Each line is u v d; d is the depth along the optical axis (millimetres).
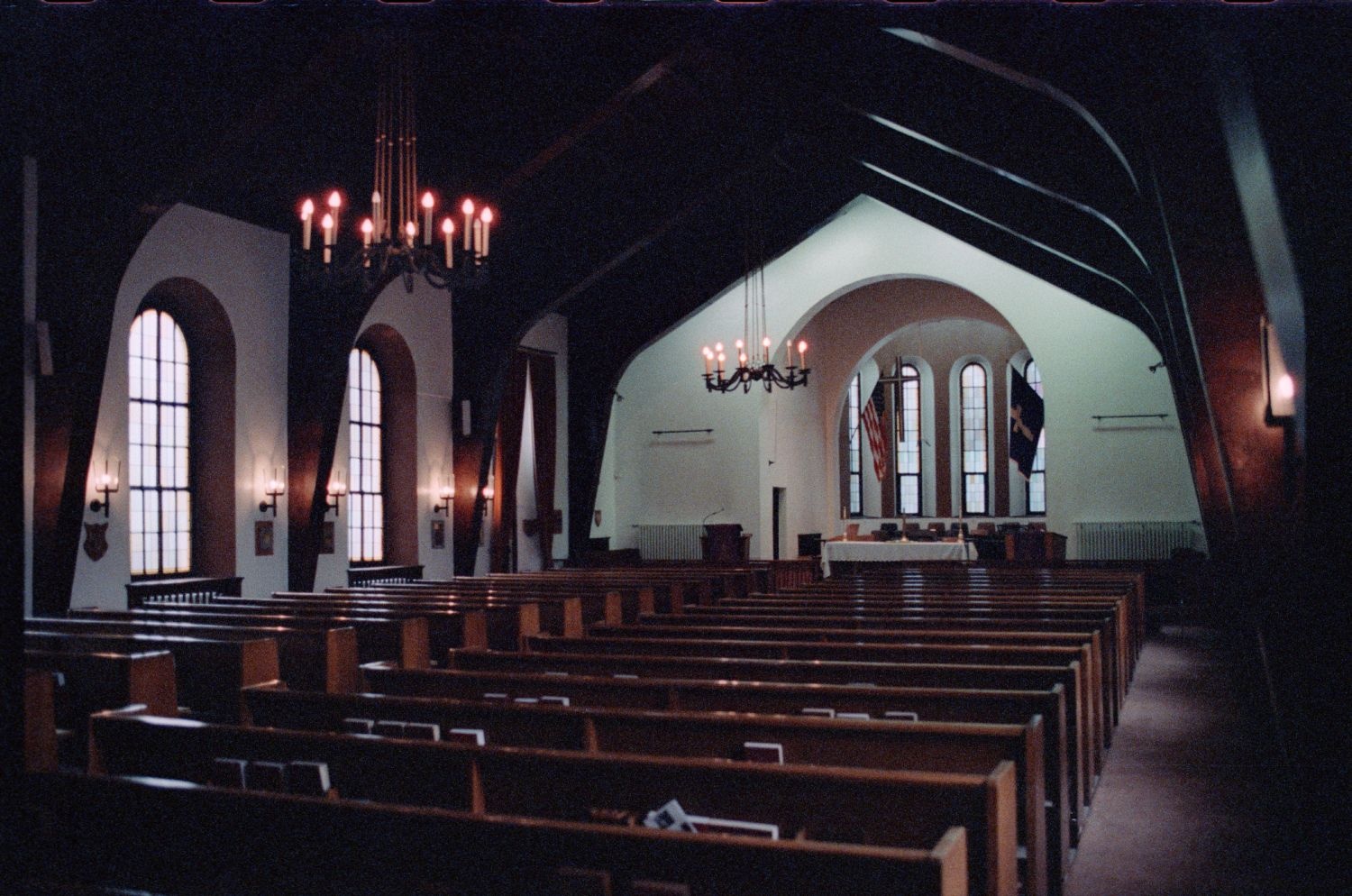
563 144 11875
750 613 9070
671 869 2430
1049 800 4645
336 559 14547
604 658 6176
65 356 10086
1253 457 6070
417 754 3475
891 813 3068
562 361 19828
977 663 6285
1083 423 18594
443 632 8281
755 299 20906
